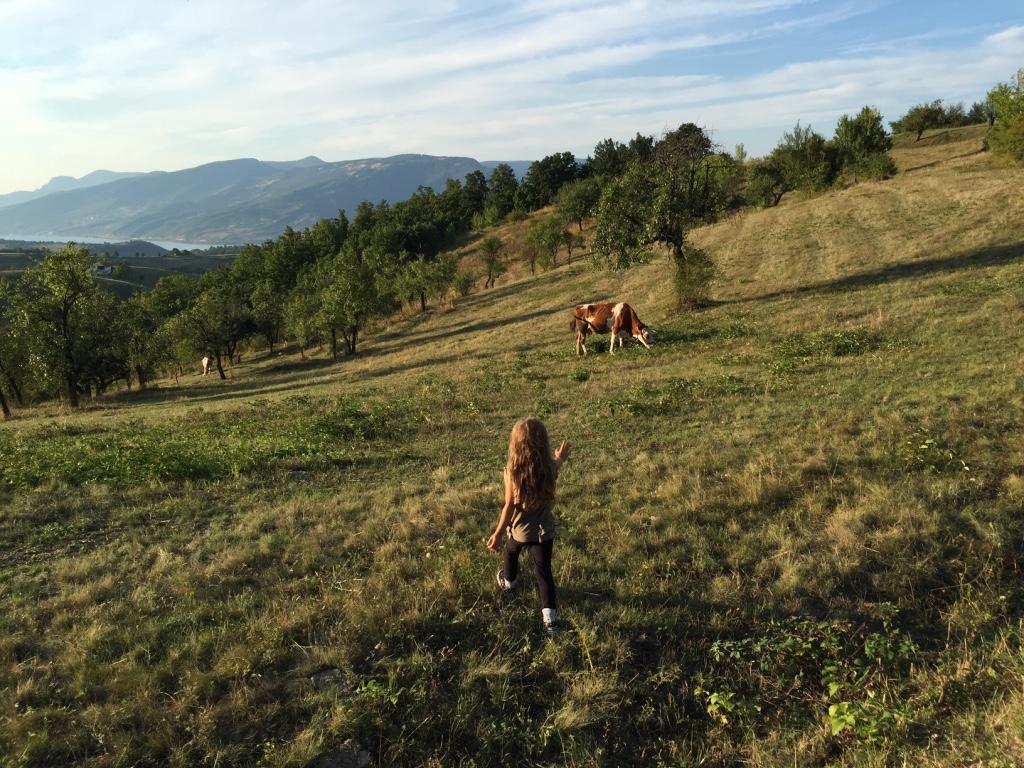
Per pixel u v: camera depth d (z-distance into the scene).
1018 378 10.57
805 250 35.59
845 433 9.00
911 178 51.94
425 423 13.51
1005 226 29.33
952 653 4.29
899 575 5.17
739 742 3.81
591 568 5.67
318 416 14.87
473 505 7.61
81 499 8.76
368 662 4.47
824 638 4.50
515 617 4.93
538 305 43.75
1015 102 46.41
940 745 3.52
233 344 51.06
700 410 12.08
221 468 10.16
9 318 33.97
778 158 70.62
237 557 6.29
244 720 3.91
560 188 119.88
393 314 69.62
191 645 4.61
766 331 20.05
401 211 132.38
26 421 27.52
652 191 26.61
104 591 5.68
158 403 32.53
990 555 5.26
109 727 3.78
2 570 6.34
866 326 17.70
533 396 15.60
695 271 27.05
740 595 5.09
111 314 37.09
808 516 6.41
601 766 3.62
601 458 9.30
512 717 3.97
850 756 3.54
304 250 118.75
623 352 20.97
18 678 4.27
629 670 4.34
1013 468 6.88
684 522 6.51
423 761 3.66
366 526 7.00
